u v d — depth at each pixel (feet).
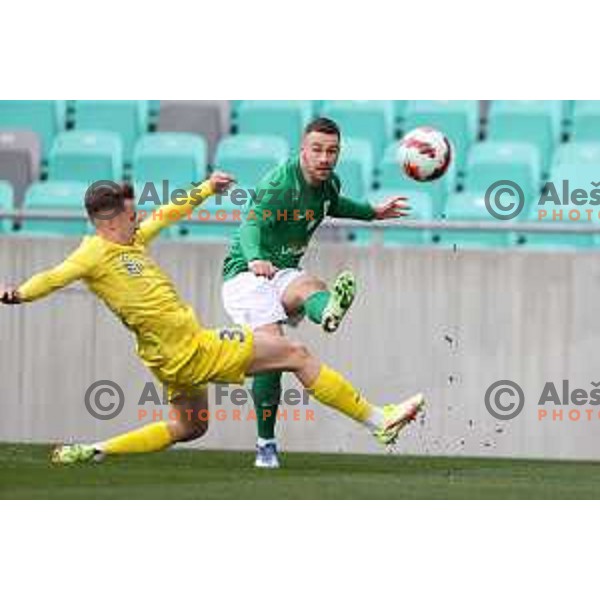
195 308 131.95
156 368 104.73
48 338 133.18
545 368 130.11
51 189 159.22
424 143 111.34
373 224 128.98
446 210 155.53
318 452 131.23
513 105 176.04
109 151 167.22
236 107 180.65
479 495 100.12
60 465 113.19
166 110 175.32
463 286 130.21
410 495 99.19
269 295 110.32
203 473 110.32
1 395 133.49
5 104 175.11
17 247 132.67
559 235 153.89
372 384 130.82
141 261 104.32
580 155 167.53
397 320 130.72
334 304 105.19
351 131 173.99
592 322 129.70
